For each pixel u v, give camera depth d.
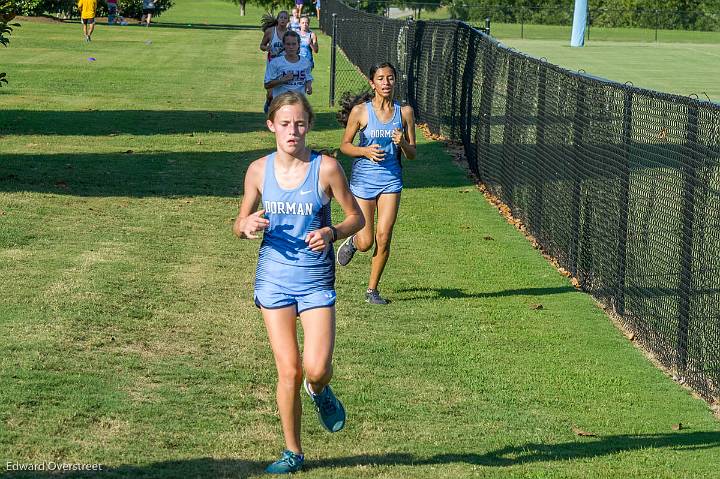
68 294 13.30
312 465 8.80
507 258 17.16
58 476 8.26
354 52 47.44
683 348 11.88
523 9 88.88
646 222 13.19
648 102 13.23
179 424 9.60
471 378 11.46
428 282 15.45
